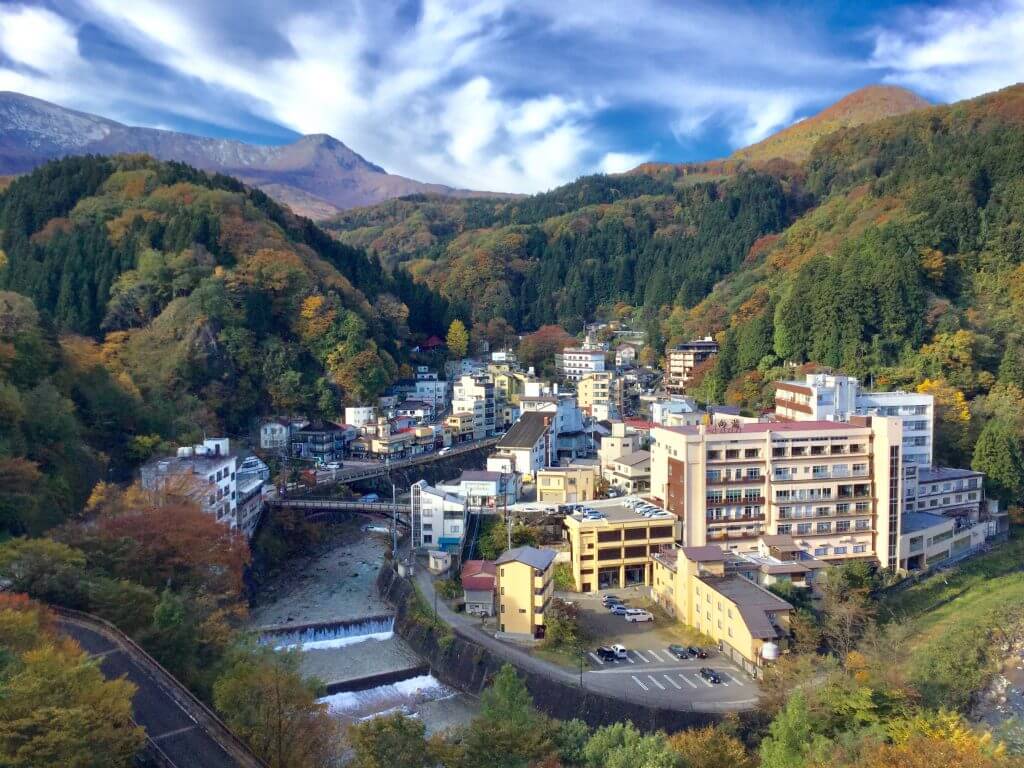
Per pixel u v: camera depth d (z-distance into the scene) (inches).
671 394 7450.8
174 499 3344.0
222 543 3211.1
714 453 3649.1
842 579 3233.3
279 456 5590.6
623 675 2701.8
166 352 5669.3
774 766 1878.7
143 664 1998.0
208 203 6939.0
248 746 1697.8
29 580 2226.9
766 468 3649.1
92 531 2842.0
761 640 2679.6
